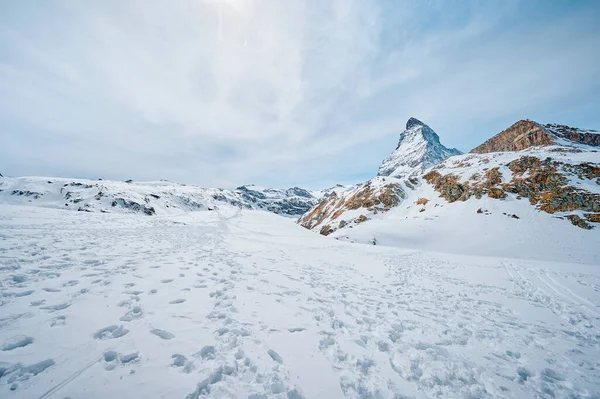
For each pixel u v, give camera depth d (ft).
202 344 14.75
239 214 157.99
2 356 11.51
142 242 41.93
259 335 16.93
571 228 131.95
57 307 16.70
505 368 17.20
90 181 417.69
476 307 31.48
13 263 23.82
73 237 38.91
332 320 21.30
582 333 25.13
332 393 12.57
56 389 10.22
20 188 347.15
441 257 74.79
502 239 136.26
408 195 255.70
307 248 66.44
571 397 14.85
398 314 25.53
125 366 12.07
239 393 11.69
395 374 14.89
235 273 31.14
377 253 73.05
